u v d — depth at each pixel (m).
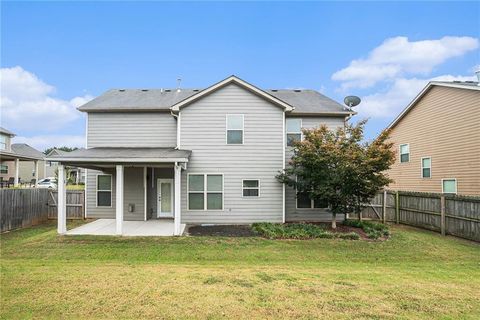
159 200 15.00
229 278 6.00
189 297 4.92
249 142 13.49
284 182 12.91
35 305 4.56
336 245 9.90
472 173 15.05
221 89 13.53
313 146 11.88
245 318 4.21
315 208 14.46
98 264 7.36
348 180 11.59
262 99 13.58
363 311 4.47
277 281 5.84
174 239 10.38
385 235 11.41
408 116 20.38
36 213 13.99
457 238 11.48
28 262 7.57
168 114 14.81
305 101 15.91
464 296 5.16
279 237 10.66
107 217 14.85
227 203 13.39
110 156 11.19
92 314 4.28
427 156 18.44
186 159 11.19
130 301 4.73
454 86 16.06
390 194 15.68
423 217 13.51
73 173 41.31
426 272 6.94
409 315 4.37
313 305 4.66
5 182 31.45
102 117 14.79
